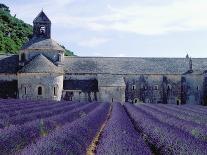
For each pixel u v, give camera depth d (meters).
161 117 26.89
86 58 74.69
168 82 73.88
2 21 134.62
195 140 14.21
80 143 13.80
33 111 30.17
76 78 69.88
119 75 72.00
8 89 65.44
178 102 73.94
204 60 79.50
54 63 68.50
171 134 15.44
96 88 68.75
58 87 64.94
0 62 68.38
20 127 15.73
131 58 77.31
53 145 11.25
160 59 78.19
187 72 74.56
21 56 68.12
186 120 25.67
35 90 63.16
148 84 73.31
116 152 10.79
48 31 70.69
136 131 18.95
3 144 12.43
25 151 10.20
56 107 37.78
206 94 73.94
